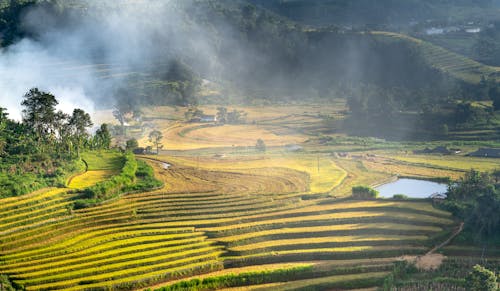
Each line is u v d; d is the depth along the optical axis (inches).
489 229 5191.9
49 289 4527.6
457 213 5693.9
